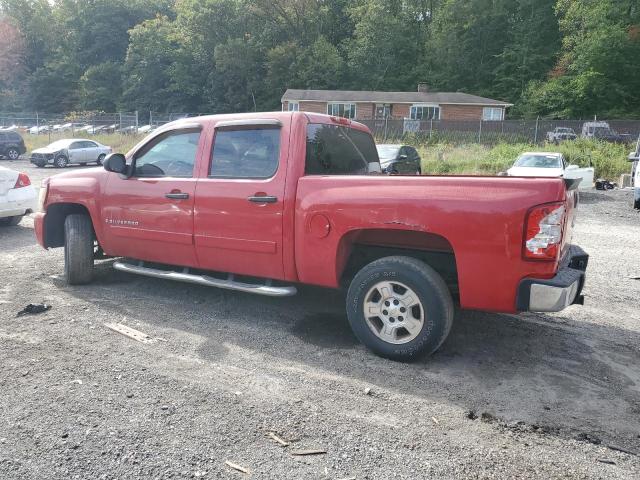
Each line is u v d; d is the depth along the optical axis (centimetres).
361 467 271
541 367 398
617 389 365
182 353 408
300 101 5025
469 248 366
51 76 7650
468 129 3588
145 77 6775
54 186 584
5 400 330
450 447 290
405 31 6388
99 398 335
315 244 420
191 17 6562
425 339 384
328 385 359
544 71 5528
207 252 481
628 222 1216
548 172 1648
